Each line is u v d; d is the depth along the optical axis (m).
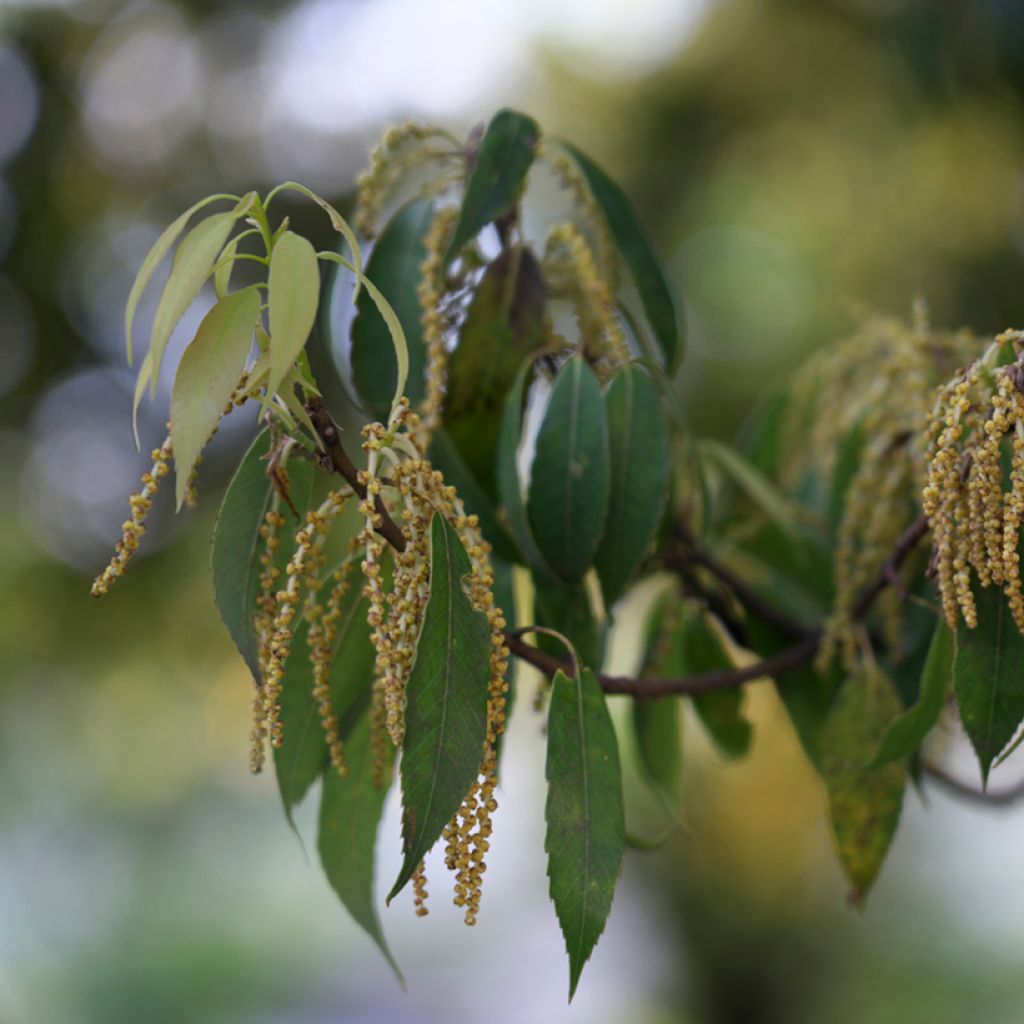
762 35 4.84
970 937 6.86
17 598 4.36
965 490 0.96
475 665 0.86
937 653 1.16
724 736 1.66
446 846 0.84
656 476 1.27
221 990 8.29
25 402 4.34
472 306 1.33
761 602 1.50
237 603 0.97
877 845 1.31
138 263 4.46
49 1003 7.23
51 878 8.13
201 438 0.80
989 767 0.99
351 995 8.73
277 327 0.80
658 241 4.99
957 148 4.17
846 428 1.60
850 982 5.71
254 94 4.34
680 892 5.41
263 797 10.97
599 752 0.95
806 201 4.85
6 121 4.40
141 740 5.74
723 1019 5.45
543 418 1.25
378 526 0.86
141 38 4.42
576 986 0.91
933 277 4.36
